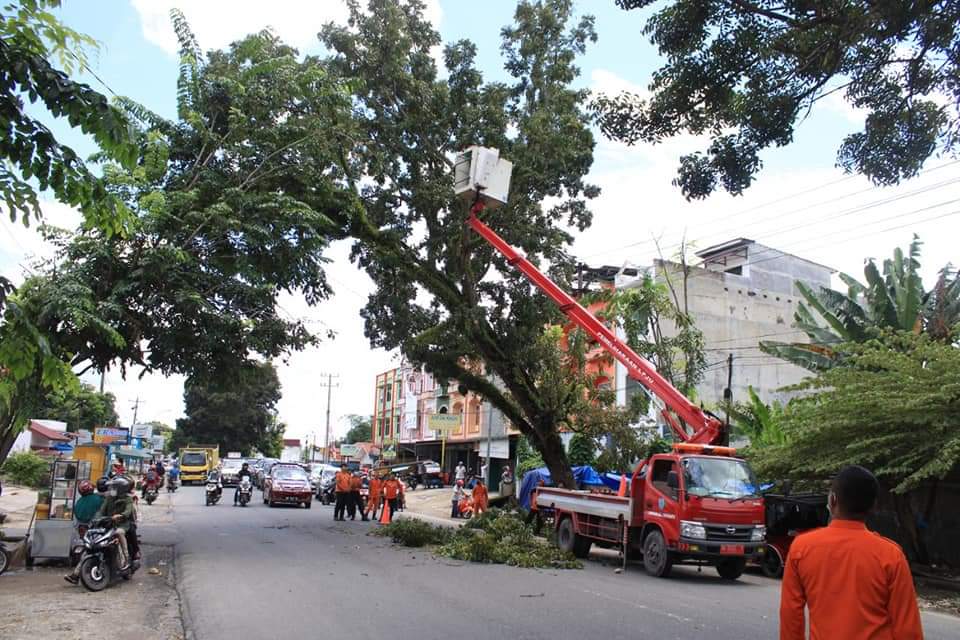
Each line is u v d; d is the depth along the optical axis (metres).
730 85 7.00
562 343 31.05
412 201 21.17
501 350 22.59
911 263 20.97
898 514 16.06
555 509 17.89
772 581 14.46
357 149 20.94
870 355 15.15
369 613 9.54
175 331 15.87
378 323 23.23
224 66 17.58
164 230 15.18
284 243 16.50
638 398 24.50
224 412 72.44
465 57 21.53
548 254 22.53
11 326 4.93
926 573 15.32
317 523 24.45
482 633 8.45
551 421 23.36
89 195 4.89
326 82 17.78
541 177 21.25
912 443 13.84
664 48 6.91
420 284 22.55
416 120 21.11
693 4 6.53
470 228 20.95
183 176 16.27
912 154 6.83
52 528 12.95
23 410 10.77
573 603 10.52
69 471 13.59
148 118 16.19
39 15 4.98
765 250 38.84
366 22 21.39
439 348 23.47
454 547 16.08
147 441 72.62
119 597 10.62
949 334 18.95
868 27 6.03
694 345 25.06
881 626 3.35
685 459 13.97
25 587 11.21
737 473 14.08
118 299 14.66
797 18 6.46
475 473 52.28
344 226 20.48
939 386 13.63
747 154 7.22
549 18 22.55
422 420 63.50
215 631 8.48
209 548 16.66
